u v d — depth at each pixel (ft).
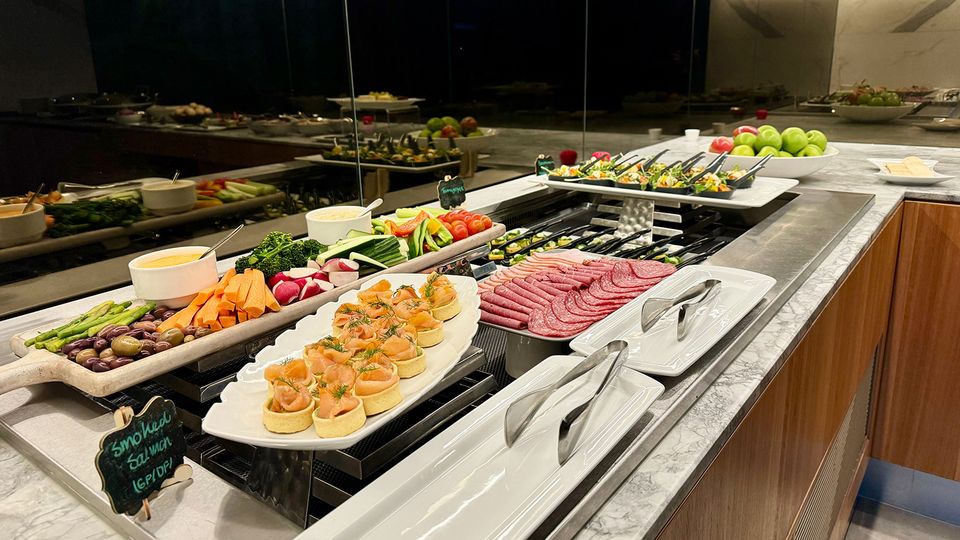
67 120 4.64
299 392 2.68
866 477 8.42
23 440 3.06
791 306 4.27
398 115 6.87
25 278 4.59
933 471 7.77
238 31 5.48
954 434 7.47
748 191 6.30
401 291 3.74
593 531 2.39
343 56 6.26
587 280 4.34
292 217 6.22
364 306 3.58
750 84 10.68
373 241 4.51
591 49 9.16
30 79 4.43
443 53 7.18
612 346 3.15
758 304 4.10
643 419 2.92
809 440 4.79
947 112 9.37
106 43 4.75
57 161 4.64
